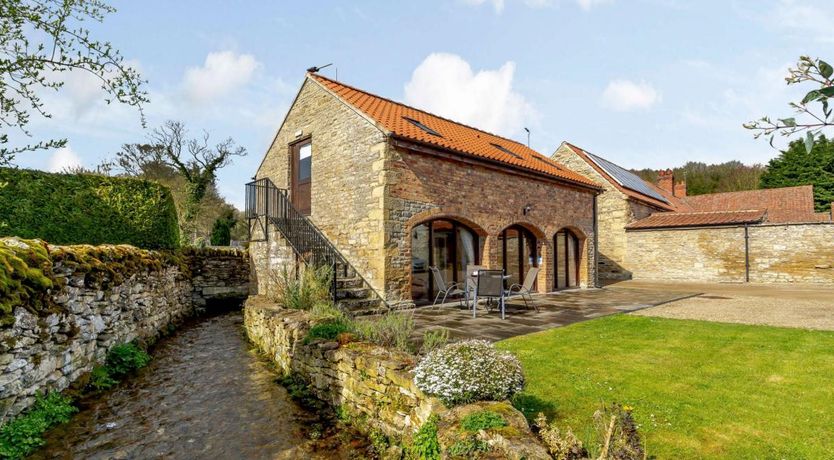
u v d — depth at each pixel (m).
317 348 5.61
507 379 3.63
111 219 9.76
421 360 4.16
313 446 4.33
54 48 4.04
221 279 14.59
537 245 14.61
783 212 24.73
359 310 9.01
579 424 3.91
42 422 4.49
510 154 14.52
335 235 11.38
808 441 3.60
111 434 4.56
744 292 14.71
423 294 11.38
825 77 1.61
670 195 30.70
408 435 3.95
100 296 6.33
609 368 5.48
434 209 10.88
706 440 3.64
